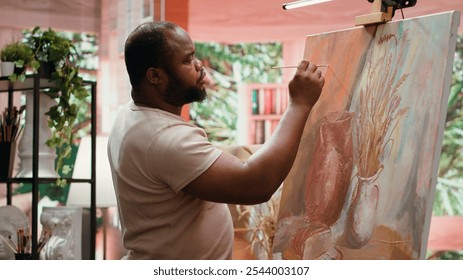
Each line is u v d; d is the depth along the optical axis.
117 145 2.00
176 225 1.94
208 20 5.26
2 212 3.42
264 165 1.82
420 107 1.87
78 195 4.08
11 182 3.40
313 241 2.18
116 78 4.61
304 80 1.94
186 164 1.83
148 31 1.96
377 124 2.01
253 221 3.09
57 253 3.47
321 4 5.15
